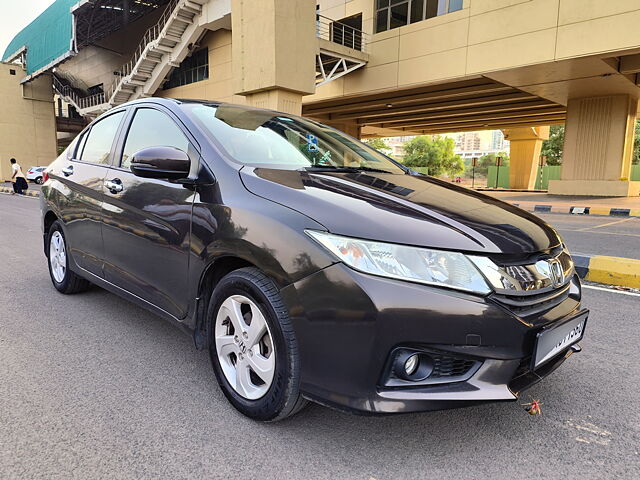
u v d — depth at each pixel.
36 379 2.56
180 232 2.45
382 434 2.10
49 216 4.15
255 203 2.14
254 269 2.12
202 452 1.94
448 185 2.72
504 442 2.06
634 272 4.64
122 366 2.74
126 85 27.50
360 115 27.83
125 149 3.15
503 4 15.92
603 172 19.20
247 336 2.14
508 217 2.19
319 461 1.90
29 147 37.09
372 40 20.17
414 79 18.92
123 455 1.91
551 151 47.34
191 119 2.70
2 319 3.49
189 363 2.79
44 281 4.61
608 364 2.88
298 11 16.25
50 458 1.88
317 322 1.85
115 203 2.99
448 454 1.96
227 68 24.67
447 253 1.79
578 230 9.09
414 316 1.74
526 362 1.90
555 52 14.84
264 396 2.07
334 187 2.20
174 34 23.95
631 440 2.09
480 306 1.76
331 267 1.83
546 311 1.98
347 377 1.81
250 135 2.72
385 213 1.93
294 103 16.78
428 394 1.78
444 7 17.78
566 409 2.35
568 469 1.88
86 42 35.81
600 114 19.14
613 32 13.66
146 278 2.77
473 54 16.95
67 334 3.21
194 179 2.43
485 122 31.47
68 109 46.22
